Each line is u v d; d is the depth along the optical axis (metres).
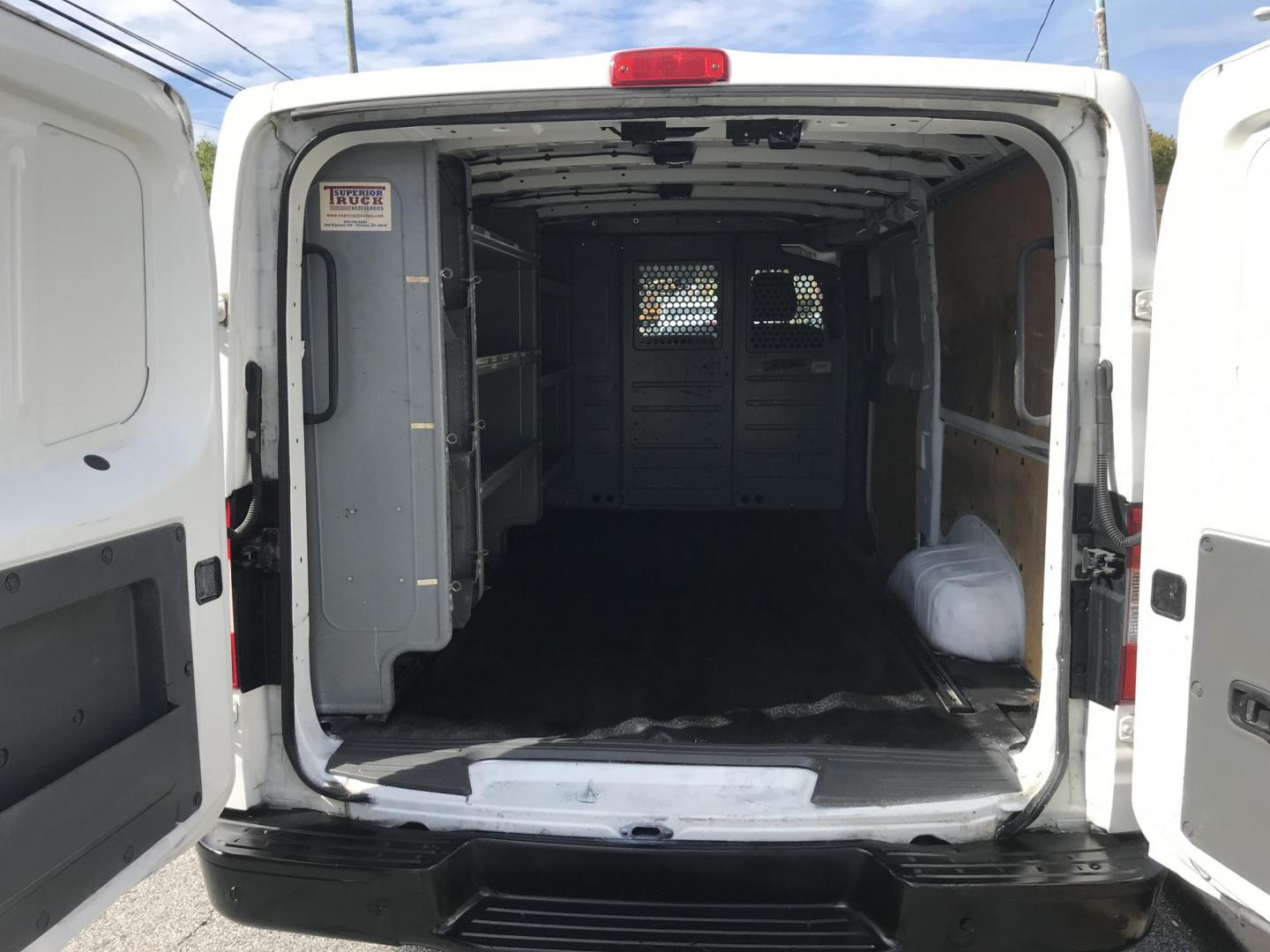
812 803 2.49
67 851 1.61
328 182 2.84
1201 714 1.85
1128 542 2.22
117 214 1.77
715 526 6.07
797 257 6.17
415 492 2.95
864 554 5.43
